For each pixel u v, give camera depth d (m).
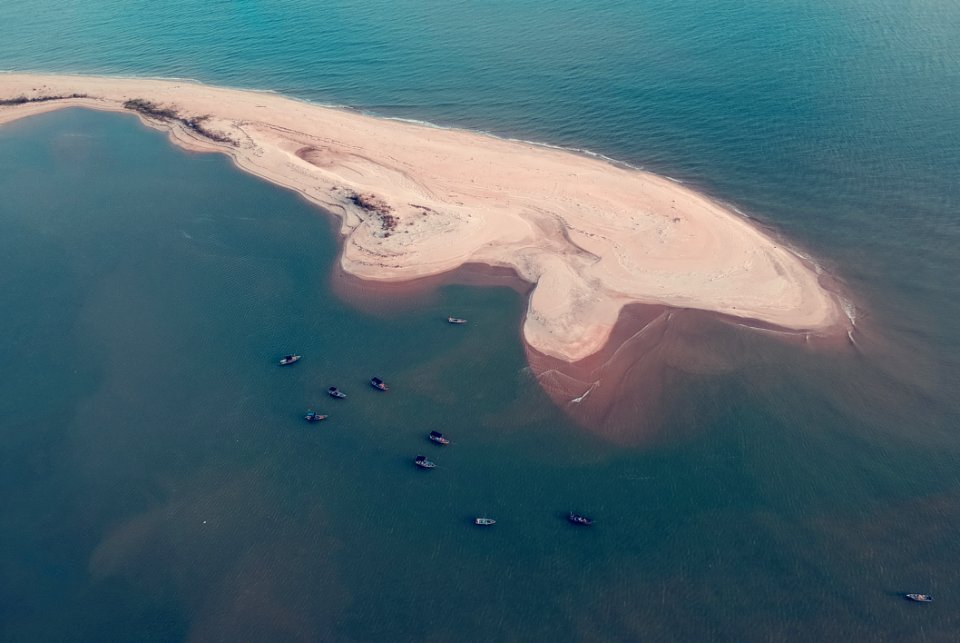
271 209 101.56
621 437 64.50
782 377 69.75
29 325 81.50
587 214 95.94
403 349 75.38
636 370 71.00
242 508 60.72
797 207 94.50
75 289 86.75
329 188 104.62
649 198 98.00
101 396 72.12
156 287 86.56
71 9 196.50
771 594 52.06
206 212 101.12
